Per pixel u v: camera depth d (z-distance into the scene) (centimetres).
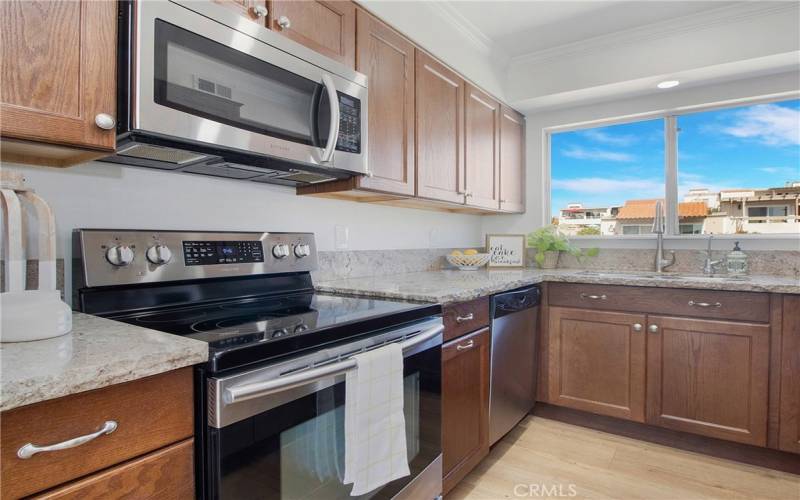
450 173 231
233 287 148
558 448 217
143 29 101
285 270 165
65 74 91
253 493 87
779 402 192
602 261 296
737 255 243
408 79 199
